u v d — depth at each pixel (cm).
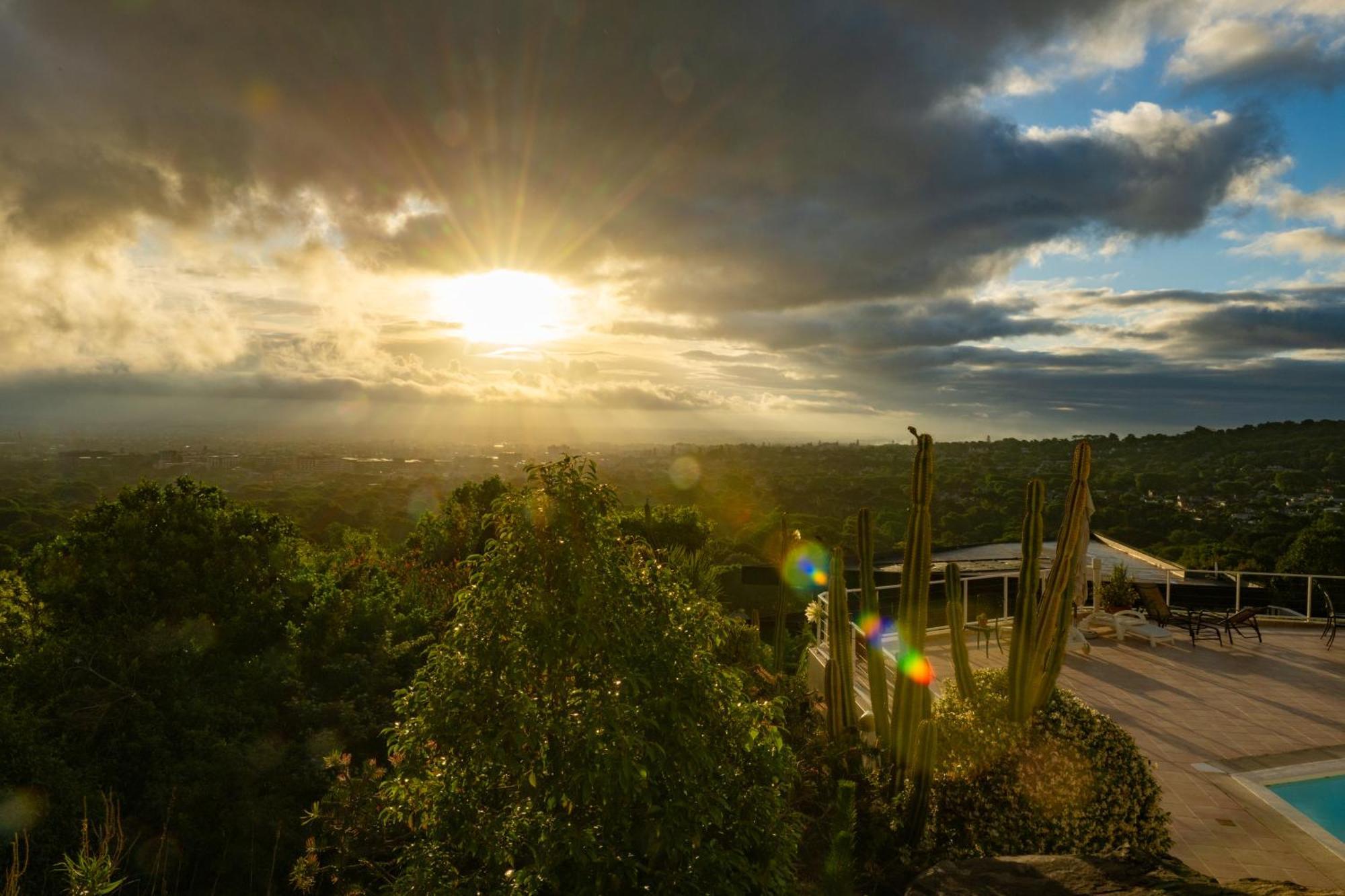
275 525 1405
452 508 2450
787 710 804
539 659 390
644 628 418
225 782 908
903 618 632
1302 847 557
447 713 395
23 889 731
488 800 413
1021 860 484
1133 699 883
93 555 1229
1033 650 587
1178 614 1218
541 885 393
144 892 798
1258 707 853
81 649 1034
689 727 407
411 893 402
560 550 399
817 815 640
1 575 1248
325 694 1120
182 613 1204
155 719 975
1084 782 555
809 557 1314
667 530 1881
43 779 832
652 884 409
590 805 402
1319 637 1198
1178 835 576
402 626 1293
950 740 615
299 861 578
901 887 559
